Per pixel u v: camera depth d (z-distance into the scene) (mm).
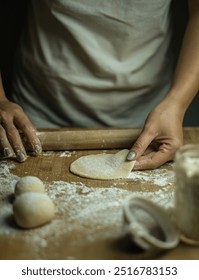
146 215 487
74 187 597
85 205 547
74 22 762
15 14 1024
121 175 627
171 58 876
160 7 761
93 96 824
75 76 800
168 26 816
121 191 584
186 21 984
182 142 684
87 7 745
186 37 776
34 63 821
